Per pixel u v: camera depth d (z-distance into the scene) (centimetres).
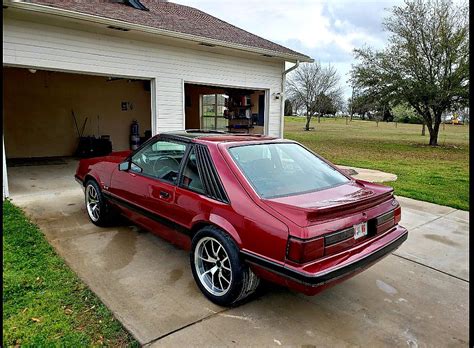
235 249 257
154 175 346
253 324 249
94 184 436
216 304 273
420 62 1720
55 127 1099
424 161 1191
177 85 788
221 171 282
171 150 335
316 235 224
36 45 596
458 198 630
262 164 301
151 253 363
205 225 281
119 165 383
